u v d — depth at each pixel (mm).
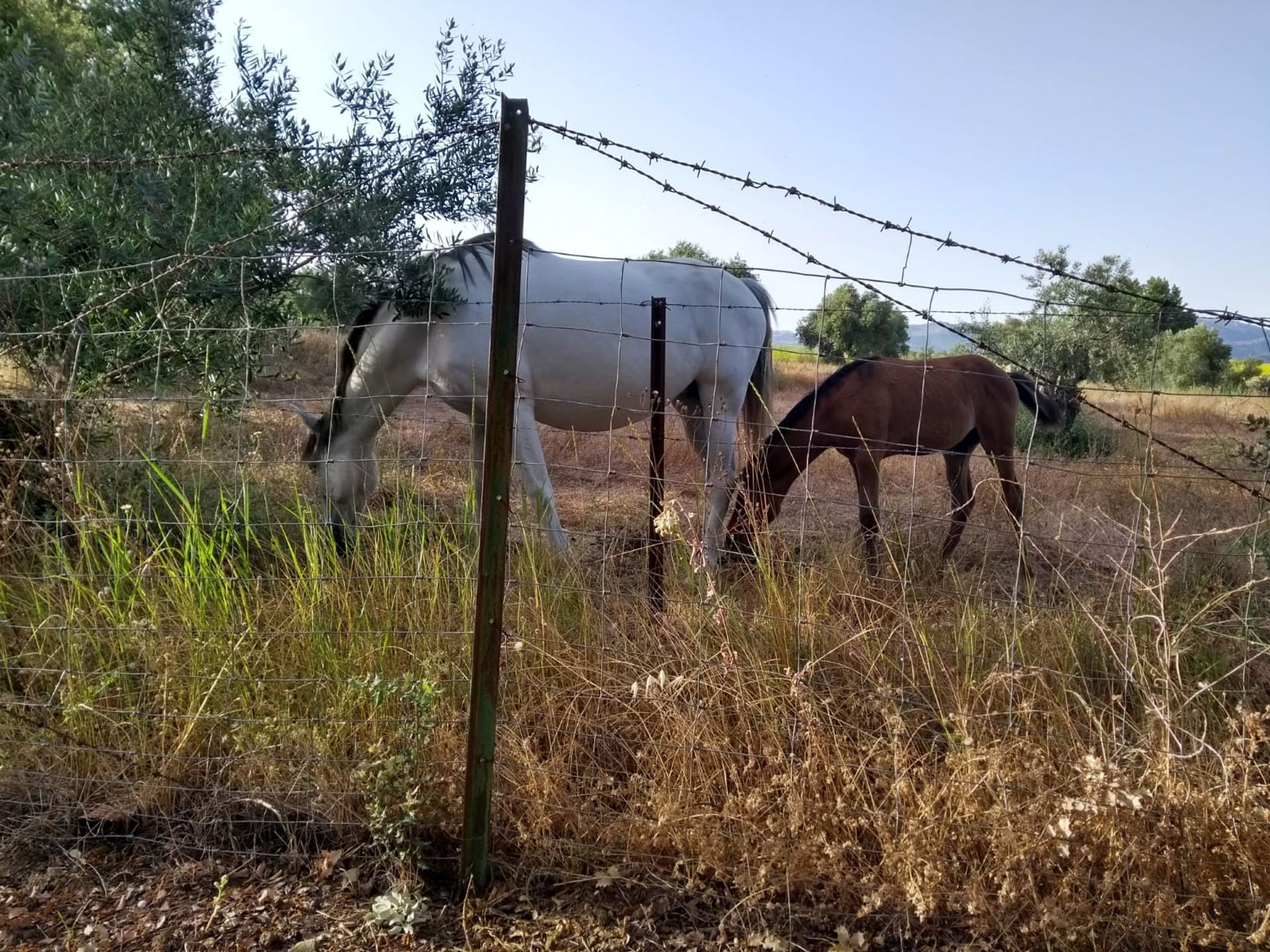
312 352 7141
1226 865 1793
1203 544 3465
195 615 2516
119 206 3574
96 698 2428
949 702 2279
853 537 3689
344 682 2361
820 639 2488
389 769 2010
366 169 3748
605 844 2080
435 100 3982
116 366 3475
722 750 2131
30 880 2039
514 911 1925
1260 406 5996
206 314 3605
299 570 2615
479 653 1870
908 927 1833
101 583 2680
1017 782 1885
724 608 2457
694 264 4676
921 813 1879
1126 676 2119
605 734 2305
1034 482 5453
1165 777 1836
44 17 7105
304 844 2148
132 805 2271
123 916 1909
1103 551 3803
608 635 2625
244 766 2293
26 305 3463
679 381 4676
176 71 4055
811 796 1986
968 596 2582
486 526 1834
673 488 4512
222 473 3621
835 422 4242
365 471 3697
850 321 12141
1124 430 8078
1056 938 1779
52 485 2977
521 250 1772
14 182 3412
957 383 4676
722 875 1970
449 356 3871
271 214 3693
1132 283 15461
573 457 6602
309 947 1789
